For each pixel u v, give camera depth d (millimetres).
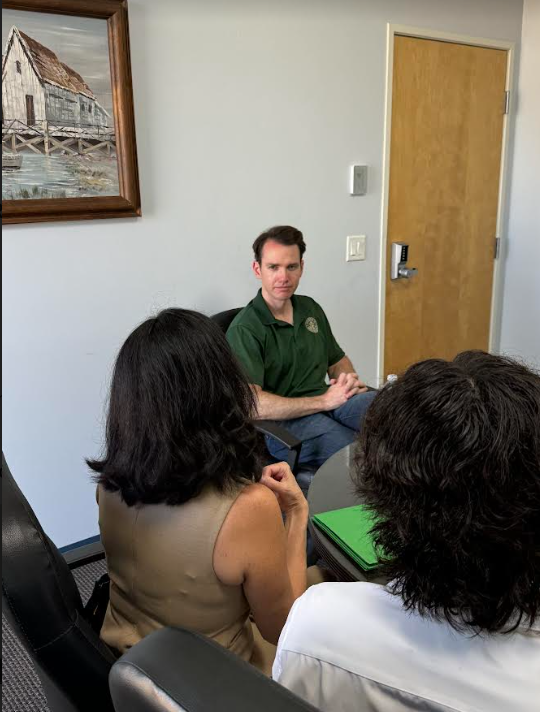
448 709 521
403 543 538
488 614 500
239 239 2424
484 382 517
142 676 474
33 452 2082
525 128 3299
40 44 1820
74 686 778
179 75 2141
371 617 569
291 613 622
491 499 492
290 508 1173
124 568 917
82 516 2240
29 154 1867
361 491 612
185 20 2109
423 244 3105
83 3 1844
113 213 2061
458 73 3004
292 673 604
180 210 2242
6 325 1944
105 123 1991
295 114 2473
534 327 3473
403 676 542
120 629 941
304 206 2600
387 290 3018
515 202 3439
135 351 845
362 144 2719
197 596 872
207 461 830
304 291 2707
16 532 729
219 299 2420
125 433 852
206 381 838
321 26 2459
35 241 1939
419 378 547
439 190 3096
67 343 2072
